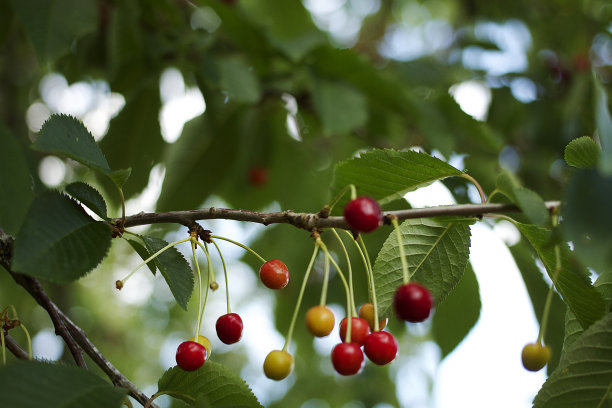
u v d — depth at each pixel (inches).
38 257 57.1
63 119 64.3
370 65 129.9
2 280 178.1
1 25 131.9
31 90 205.5
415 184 69.2
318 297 168.2
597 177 47.5
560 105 176.6
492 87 185.2
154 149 146.7
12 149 73.4
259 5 163.0
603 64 201.5
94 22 105.8
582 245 44.8
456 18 249.6
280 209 173.6
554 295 99.6
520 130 183.3
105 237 64.7
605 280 71.6
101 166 65.6
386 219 63.3
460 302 112.3
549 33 201.8
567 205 46.8
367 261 71.7
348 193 71.2
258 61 143.6
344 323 69.1
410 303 57.8
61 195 64.4
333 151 175.6
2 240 72.5
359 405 293.7
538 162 177.2
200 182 154.4
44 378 54.6
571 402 66.2
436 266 76.2
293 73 144.5
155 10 137.8
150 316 330.0
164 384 72.2
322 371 292.7
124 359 318.3
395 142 158.6
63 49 102.0
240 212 70.6
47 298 74.5
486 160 152.0
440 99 142.3
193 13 161.3
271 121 165.9
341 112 128.3
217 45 147.4
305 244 165.3
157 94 144.7
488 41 188.1
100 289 303.9
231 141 155.2
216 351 355.6
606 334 65.7
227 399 72.4
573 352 66.4
